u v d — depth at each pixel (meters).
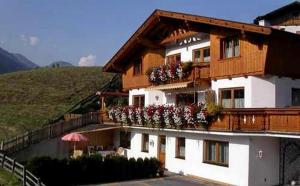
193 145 25.41
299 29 37.19
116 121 33.19
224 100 23.94
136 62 33.38
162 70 28.22
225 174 22.52
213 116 22.64
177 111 25.27
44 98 56.25
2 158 26.31
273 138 21.89
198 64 25.36
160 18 28.28
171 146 27.64
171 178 24.59
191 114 23.80
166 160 28.05
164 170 27.70
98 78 65.31
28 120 44.78
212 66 24.67
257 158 21.20
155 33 30.45
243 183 21.14
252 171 21.00
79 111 46.16
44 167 21.72
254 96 21.92
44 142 32.53
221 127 22.02
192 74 25.64
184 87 25.97
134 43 31.38
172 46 29.92
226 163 22.72
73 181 22.52
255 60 21.83
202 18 24.05
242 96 22.72
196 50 27.28
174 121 25.62
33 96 56.84
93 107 47.00
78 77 65.94
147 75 30.52
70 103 54.53
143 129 31.02
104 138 35.66
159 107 27.25
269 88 22.05
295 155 22.48
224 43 24.16
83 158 22.97
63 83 62.88
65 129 33.97
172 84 27.05
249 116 20.67
